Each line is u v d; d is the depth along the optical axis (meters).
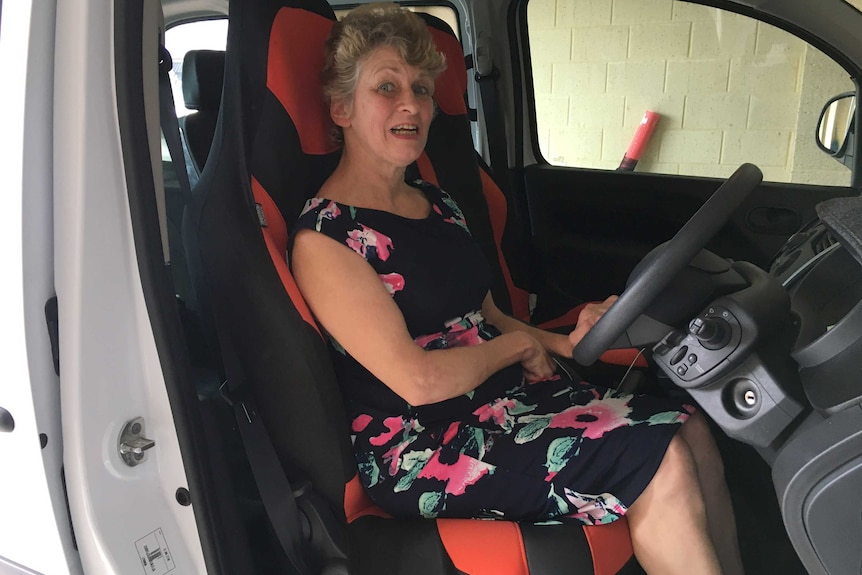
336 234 1.41
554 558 1.24
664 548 1.28
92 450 1.05
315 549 1.34
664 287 1.10
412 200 1.61
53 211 1.00
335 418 1.35
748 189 1.10
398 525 1.34
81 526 1.07
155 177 1.07
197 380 1.56
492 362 1.49
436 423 1.46
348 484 1.38
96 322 1.03
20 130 0.96
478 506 1.35
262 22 1.39
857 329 1.00
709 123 2.75
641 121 2.88
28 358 1.00
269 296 1.28
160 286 1.06
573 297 2.41
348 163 1.52
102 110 0.99
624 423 1.35
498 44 2.39
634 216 2.26
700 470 1.37
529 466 1.35
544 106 2.81
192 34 2.14
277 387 1.32
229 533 1.24
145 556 1.11
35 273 0.99
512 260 2.12
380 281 1.42
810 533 1.02
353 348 1.38
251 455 1.31
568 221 2.39
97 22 0.97
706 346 1.08
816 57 2.06
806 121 2.44
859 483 0.94
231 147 1.34
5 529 1.12
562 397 1.52
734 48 2.60
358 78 1.45
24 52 0.95
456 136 1.94
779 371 1.04
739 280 1.12
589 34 2.79
